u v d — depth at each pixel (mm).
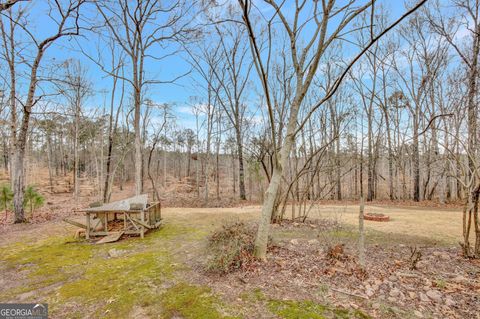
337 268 3711
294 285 3266
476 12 11602
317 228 6703
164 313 2746
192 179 31641
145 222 6238
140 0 9406
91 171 28438
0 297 3215
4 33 8602
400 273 3561
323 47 3666
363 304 2809
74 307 2928
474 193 4137
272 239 5008
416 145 14781
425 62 14531
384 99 13414
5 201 8766
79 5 7520
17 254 4938
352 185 22391
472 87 9492
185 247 5262
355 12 3264
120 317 2699
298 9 4145
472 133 5355
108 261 4477
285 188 9070
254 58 3551
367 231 6383
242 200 15906
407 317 2549
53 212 10398
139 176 10367
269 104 3600
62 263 4406
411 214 9445
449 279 3354
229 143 23125
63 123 24812
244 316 2625
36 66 8758
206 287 3312
